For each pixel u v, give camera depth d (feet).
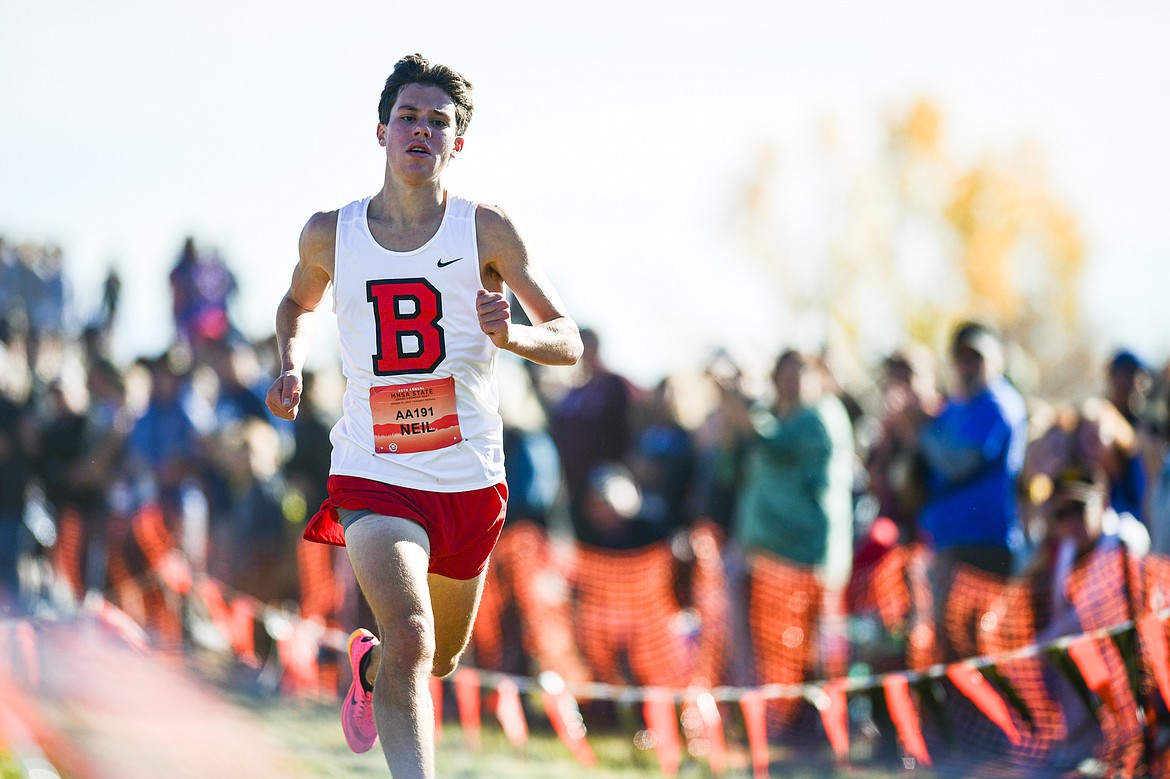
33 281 172.65
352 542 40.24
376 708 38.04
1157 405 72.18
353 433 42.37
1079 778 62.54
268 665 94.27
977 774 65.87
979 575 74.18
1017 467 75.97
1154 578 62.75
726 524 91.40
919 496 79.82
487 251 41.91
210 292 150.41
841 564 81.41
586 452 94.17
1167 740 58.39
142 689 87.97
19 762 61.16
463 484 42.19
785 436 81.76
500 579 90.07
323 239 42.63
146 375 118.62
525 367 107.86
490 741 80.53
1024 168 504.43
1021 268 504.84
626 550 89.20
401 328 41.65
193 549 106.01
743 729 77.87
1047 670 66.44
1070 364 496.23
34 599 116.16
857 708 77.05
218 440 106.52
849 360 101.09
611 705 84.99
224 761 68.39
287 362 42.42
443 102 42.11
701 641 87.10
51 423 117.91
